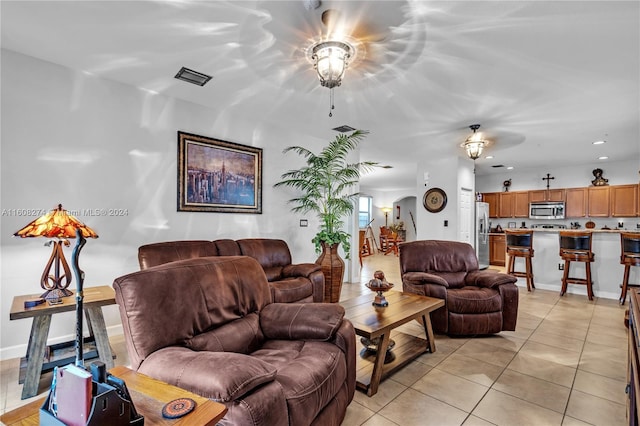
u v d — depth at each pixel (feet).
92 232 7.84
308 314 6.34
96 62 9.09
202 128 12.39
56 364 7.51
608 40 7.64
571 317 12.69
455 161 20.90
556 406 6.72
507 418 6.31
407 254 12.42
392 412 6.48
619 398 7.01
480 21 6.94
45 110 9.02
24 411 3.28
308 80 10.11
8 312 8.50
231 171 13.29
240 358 4.33
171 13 6.82
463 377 7.90
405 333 10.74
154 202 11.08
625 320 11.49
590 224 23.59
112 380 3.15
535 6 6.44
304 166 16.34
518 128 14.62
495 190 28.40
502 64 8.86
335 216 15.37
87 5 6.57
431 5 6.40
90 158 9.76
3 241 8.43
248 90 10.97
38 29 7.48
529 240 17.24
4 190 8.44
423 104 11.92
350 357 6.01
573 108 12.09
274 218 15.06
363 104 12.02
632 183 21.98
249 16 6.89
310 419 4.51
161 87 10.73
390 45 7.92
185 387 3.96
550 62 8.72
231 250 11.52
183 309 5.32
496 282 10.83
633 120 13.35
